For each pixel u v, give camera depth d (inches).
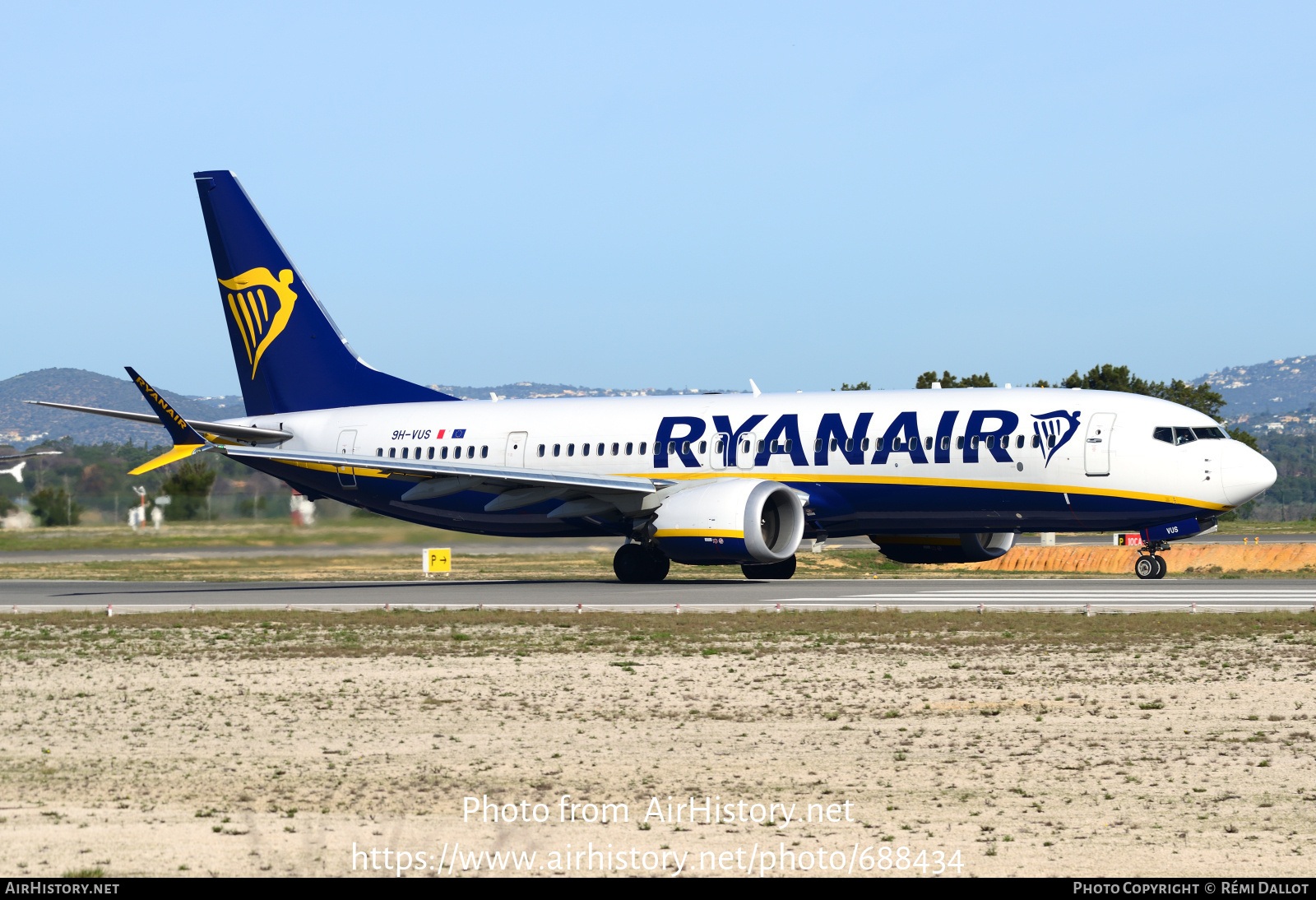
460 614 4138.8
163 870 1460.4
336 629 3848.4
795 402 5565.9
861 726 2262.6
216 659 3243.1
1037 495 5049.2
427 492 5708.7
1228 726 2206.0
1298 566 7199.8
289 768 1990.7
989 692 2578.7
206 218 6668.3
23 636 3823.8
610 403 5989.2
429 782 1888.5
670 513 5300.2
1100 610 3917.3
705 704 2502.5
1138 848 1518.2
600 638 3508.9
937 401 5310.0
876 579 5802.2
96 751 2133.4
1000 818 1662.2
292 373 6619.1
